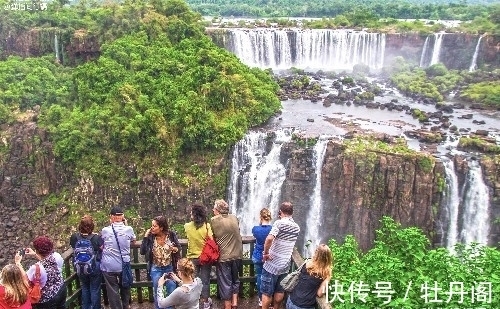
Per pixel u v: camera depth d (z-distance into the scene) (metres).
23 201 45.25
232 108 42.44
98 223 41.66
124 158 41.84
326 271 10.32
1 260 42.62
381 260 12.58
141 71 45.22
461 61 62.81
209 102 42.19
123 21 53.81
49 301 11.15
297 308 10.44
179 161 41.22
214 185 41.00
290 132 41.47
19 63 51.91
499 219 35.62
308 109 48.31
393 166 35.62
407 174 35.44
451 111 48.50
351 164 36.62
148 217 42.25
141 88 43.47
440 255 13.17
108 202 42.56
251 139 41.00
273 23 73.31
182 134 40.56
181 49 50.12
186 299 10.30
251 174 41.25
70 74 51.84
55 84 49.56
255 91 45.75
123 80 44.81
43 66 52.47
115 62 46.66
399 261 12.61
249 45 60.78
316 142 39.28
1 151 45.34
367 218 36.88
